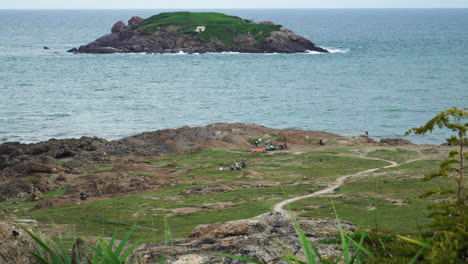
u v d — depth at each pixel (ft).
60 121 419.74
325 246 37.86
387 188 163.22
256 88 615.57
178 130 335.47
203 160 271.08
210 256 37.14
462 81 637.71
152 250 39.34
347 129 410.52
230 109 490.49
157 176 232.73
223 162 260.62
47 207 181.88
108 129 397.39
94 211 160.25
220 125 344.49
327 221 49.78
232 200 167.73
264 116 461.37
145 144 316.60
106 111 467.11
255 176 220.02
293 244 39.78
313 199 155.43
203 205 162.50
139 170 250.37
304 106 502.38
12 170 255.09
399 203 131.23
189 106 500.74
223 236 45.39
